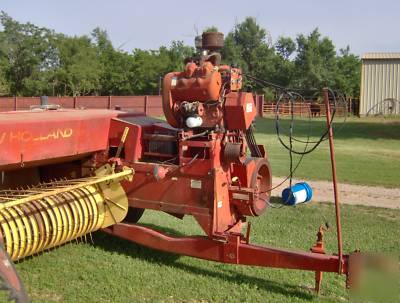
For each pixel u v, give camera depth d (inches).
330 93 187.5
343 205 348.8
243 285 197.9
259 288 196.2
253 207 217.9
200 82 204.2
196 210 209.5
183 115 213.3
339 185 429.4
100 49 2501.2
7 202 167.9
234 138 218.7
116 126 227.6
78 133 211.2
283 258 190.9
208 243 204.4
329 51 2482.8
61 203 206.1
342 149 713.0
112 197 226.1
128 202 224.1
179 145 211.8
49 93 2256.4
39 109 248.7
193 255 208.1
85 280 197.8
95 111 241.4
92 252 229.9
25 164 194.2
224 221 213.8
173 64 2347.4
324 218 306.7
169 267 214.7
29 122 186.5
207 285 197.3
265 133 925.8
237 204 218.7
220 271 212.7
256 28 2573.8
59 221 201.2
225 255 201.2
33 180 234.8
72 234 209.6
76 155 217.5
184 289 192.9
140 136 225.9
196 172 208.4
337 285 201.0
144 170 219.9
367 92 1560.0
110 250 234.1
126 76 2319.1
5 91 2222.0
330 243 254.8
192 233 266.1
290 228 280.7
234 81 212.4
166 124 241.8
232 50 2524.6
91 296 183.6
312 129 1021.2
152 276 204.2
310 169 508.4
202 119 209.8
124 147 226.2
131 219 258.5
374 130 1016.9
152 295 186.7
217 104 207.2
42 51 2251.5
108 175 216.8
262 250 194.5
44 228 194.5
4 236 180.4
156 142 225.9
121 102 1328.7
